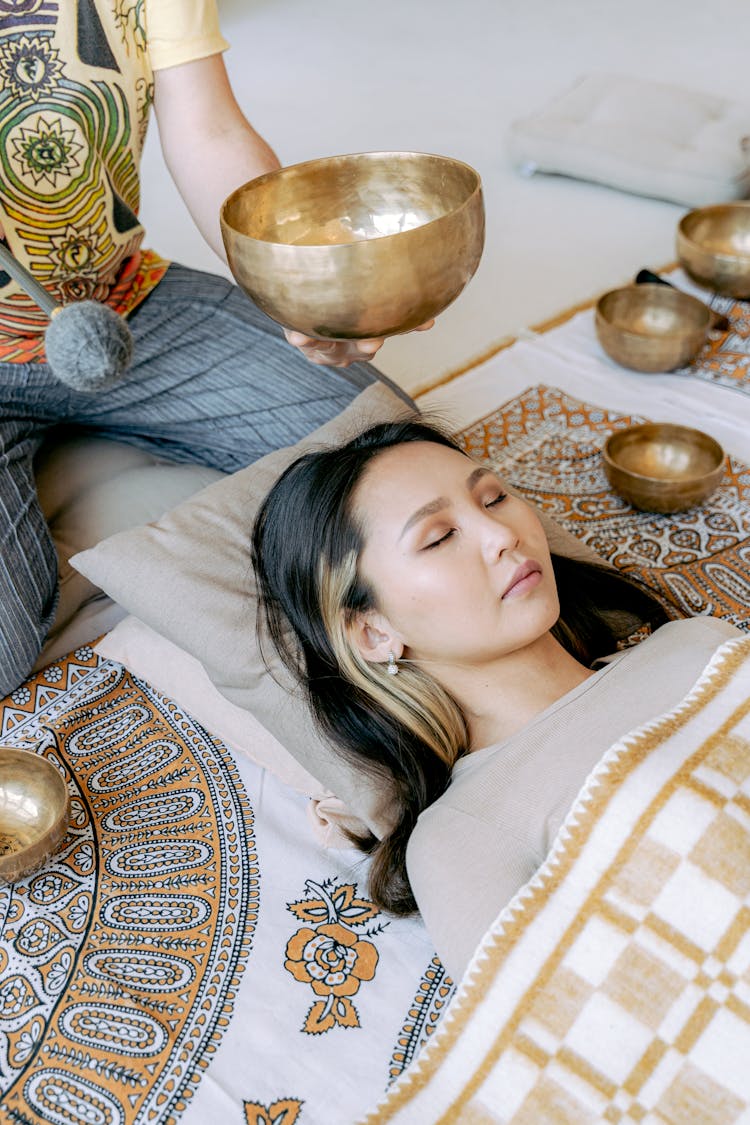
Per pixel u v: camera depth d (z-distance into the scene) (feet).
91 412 6.66
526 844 4.01
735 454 6.93
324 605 4.58
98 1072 4.03
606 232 10.43
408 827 4.49
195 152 5.74
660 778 3.74
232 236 3.93
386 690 4.57
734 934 3.54
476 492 4.48
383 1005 4.19
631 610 5.32
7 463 5.94
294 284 3.84
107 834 4.93
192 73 5.62
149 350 6.48
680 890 3.61
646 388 7.67
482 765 4.29
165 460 7.06
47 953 4.45
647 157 10.75
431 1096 3.56
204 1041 4.10
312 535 4.56
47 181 5.38
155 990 4.29
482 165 11.84
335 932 4.46
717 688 4.04
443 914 3.95
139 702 5.59
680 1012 3.51
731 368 7.77
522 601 4.34
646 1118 3.44
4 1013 4.25
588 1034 3.53
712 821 3.65
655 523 6.43
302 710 4.78
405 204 4.61
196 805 5.03
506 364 8.09
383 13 16.65
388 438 4.75
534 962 3.63
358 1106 3.87
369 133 12.65
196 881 4.69
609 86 11.66
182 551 5.32
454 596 4.30
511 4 16.49
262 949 4.41
